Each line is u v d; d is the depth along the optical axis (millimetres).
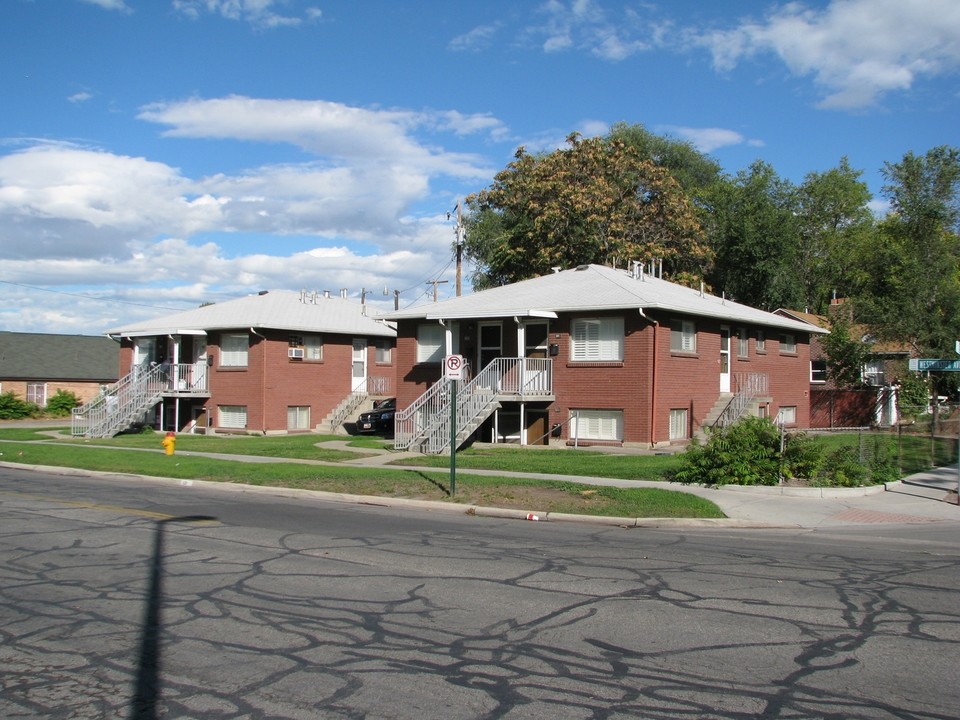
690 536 12984
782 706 5664
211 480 20078
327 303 42375
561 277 31391
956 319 33500
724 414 28656
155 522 13773
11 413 51312
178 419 38844
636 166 46188
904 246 37781
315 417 38688
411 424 27391
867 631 7445
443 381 27781
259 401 36312
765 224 52844
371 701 5758
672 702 5730
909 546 12094
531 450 25672
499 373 27656
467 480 18234
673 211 46188
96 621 7777
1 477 22000
